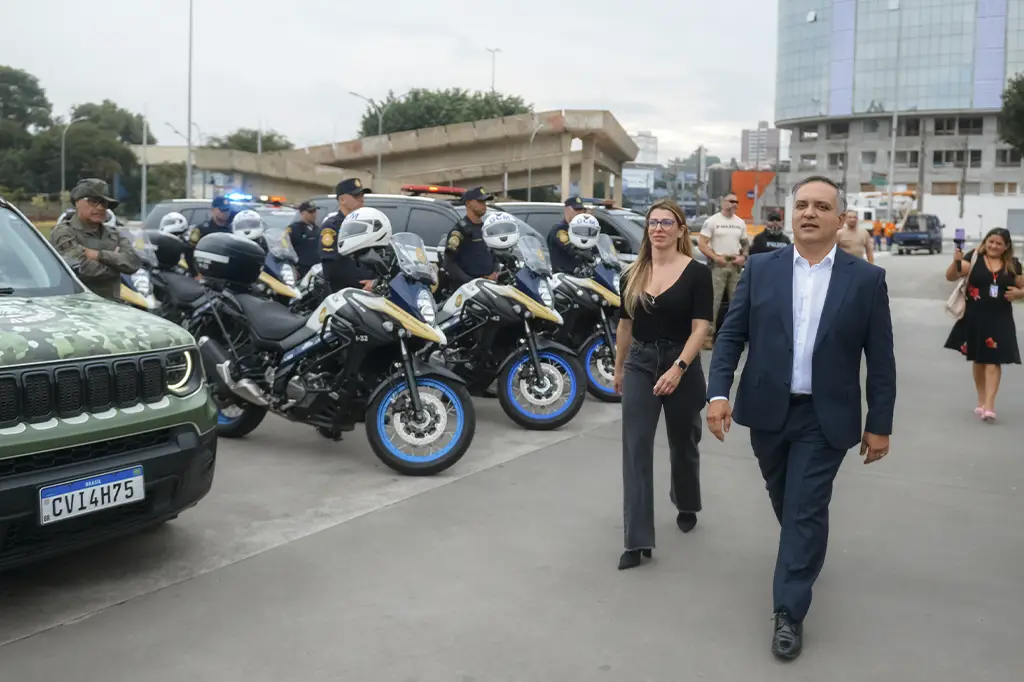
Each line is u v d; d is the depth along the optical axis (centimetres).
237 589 436
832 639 391
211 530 516
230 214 1084
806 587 379
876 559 484
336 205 1212
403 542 501
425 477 625
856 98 10512
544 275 756
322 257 803
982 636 395
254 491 590
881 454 387
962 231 828
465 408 626
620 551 491
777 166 10944
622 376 491
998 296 809
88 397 406
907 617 413
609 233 1154
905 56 10244
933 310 1800
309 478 622
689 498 521
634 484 470
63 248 703
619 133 5569
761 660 372
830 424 377
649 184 9738
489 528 525
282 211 1331
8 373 380
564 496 586
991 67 9881
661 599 430
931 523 542
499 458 677
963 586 449
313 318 641
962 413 855
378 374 647
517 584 446
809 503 381
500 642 385
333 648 378
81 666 361
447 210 1064
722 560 482
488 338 756
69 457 399
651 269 483
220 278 704
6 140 10312
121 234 760
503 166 5419
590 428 775
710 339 1211
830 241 386
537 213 1173
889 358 381
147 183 8950
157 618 405
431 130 5366
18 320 417
